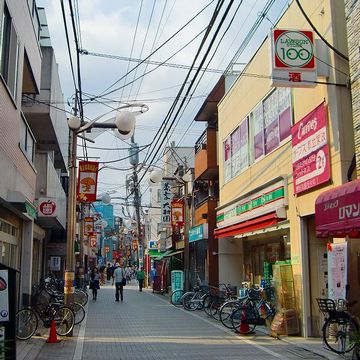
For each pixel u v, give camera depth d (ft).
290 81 37.88
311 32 38.68
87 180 60.54
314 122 40.55
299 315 42.47
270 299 47.37
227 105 70.28
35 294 51.85
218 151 77.92
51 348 36.70
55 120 69.97
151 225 180.55
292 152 45.03
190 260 100.48
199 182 97.81
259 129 55.52
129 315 61.21
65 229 90.27
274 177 50.26
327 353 33.63
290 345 38.34
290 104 46.44
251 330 44.60
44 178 62.75
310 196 41.34
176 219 93.40
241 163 62.44
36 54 53.52
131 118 43.32
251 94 58.59
